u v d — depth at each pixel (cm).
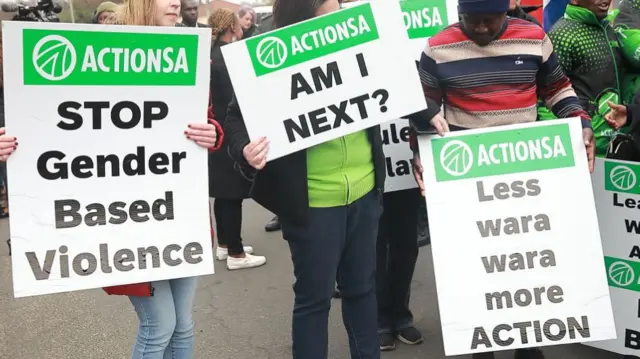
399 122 297
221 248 479
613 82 306
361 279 249
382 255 310
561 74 254
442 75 247
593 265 239
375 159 247
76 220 201
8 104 189
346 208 237
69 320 377
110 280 205
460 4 231
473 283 238
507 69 243
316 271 233
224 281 434
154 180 210
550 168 242
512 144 242
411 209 303
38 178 196
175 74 207
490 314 237
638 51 297
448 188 241
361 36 222
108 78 200
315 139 223
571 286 238
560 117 257
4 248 534
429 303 372
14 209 194
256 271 452
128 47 200
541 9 507
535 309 238
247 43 216
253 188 238
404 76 225
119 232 207
